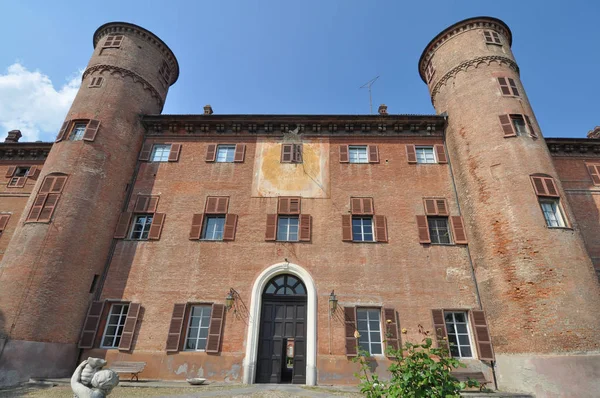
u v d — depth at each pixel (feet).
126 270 51.55
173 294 49.67
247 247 52.70
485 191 50.67
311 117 63.21
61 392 36.94
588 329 39.42
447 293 48.70
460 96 59.98
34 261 46.29
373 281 49.73
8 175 69.21
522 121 54.29
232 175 59.57
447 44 66.49
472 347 45.85
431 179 58.13
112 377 21.33
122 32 68.64
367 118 62.90
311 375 44.06
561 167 62.39
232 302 48.44
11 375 40.22
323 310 48.08
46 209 49.93
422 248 51.98
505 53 61.82
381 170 59.21
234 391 37.32
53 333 44.16
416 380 16.63
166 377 44.78
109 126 58.70
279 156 61.11
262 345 47.50
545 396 37.45
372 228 54.60
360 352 20.94
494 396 37.65
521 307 42.16
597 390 36.63
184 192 58.08
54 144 57.16
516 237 45.47
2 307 43.42
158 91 69.56
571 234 45.37
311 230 53.88
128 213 56.29
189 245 53.16
